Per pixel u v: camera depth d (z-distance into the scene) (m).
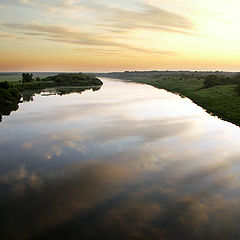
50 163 16.12
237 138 21.39
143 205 11.26
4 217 10.33
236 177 13.88
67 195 12.11
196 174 14.32
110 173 14.59
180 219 10.20
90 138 21.67
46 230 9.55
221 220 10.10
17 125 26.62
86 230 9.55
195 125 26.44
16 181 13.60
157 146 19.36
